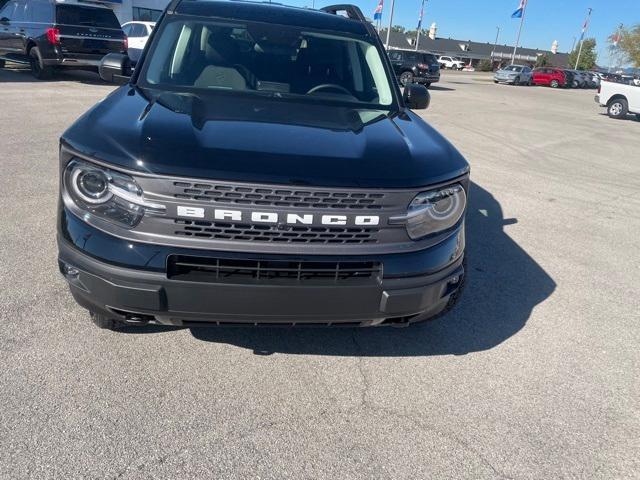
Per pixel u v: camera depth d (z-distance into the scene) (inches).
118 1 1048.2
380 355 119.7
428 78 1040.8
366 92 141.6
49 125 325.7
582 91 1747.0
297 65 141.1
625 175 351.6
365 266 93.0
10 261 145.7
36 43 530.6
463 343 128.2
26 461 82.9
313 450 91.0
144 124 95.4
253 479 84.0
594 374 120.4
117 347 112.5
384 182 90.4
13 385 98.7
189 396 100.6
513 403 108.0
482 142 436.5
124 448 87.3
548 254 193.6
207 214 85.2
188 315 90.2
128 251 86.7
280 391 104.6
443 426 99.7
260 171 85.9
